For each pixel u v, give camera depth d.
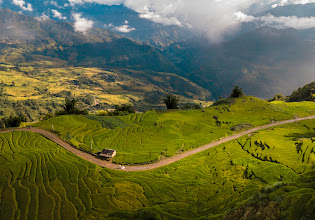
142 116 153.12
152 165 86.31
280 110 152.38
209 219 44.75
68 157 87.69
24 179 71.06
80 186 69.06
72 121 131.00
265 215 32.09
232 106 162.38
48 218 55.47
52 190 66.31
